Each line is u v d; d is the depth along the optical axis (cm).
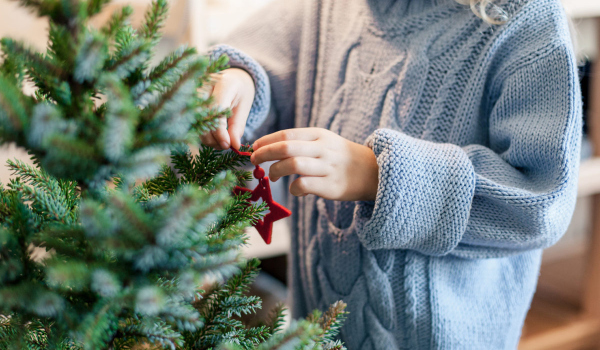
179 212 40
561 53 58
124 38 43
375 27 68
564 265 152
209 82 46
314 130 57
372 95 67
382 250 66
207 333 47
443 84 64
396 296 66
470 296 67
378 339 67
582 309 145
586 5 112
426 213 58
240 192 51
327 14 73
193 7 95
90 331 40
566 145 57
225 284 50
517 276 70
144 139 43
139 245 40
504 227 60
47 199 44
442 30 65
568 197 60
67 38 41
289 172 54
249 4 107
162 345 44
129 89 43
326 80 72
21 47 42
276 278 137
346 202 68
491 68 63
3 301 40
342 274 69
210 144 56
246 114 62
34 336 46
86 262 42
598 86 126
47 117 38
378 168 58
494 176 60
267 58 75
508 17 61
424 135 65
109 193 46
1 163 86
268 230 56
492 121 63
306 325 43
